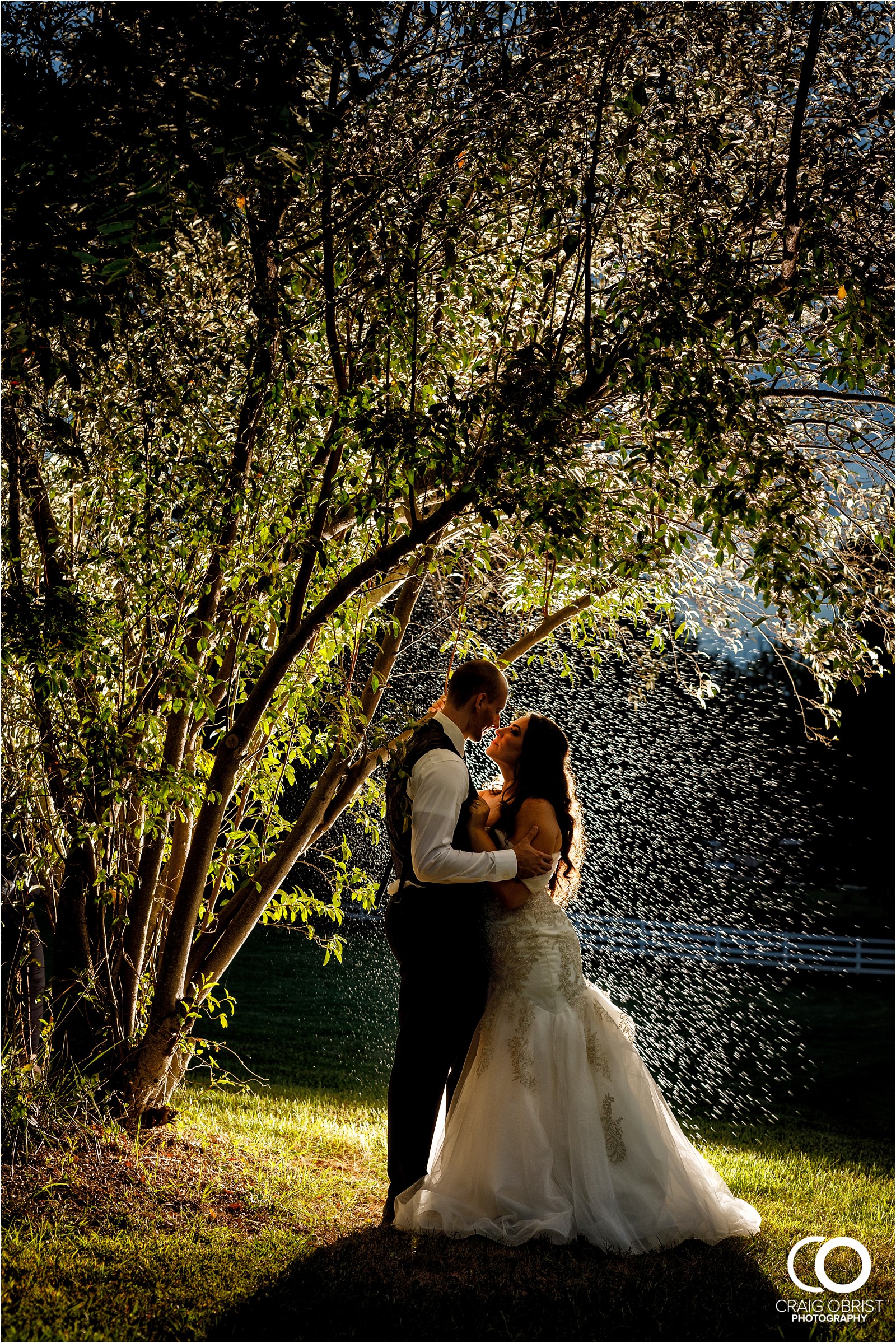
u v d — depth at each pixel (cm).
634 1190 334
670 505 361
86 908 421
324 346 386
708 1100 739
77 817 400
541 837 363
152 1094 408
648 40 306
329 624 394
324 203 316
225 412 368
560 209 312
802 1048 905
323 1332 265
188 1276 293
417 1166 333
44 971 411
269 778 449
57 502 443
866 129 326
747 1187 453
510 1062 344
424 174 314
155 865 416
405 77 320
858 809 1347
